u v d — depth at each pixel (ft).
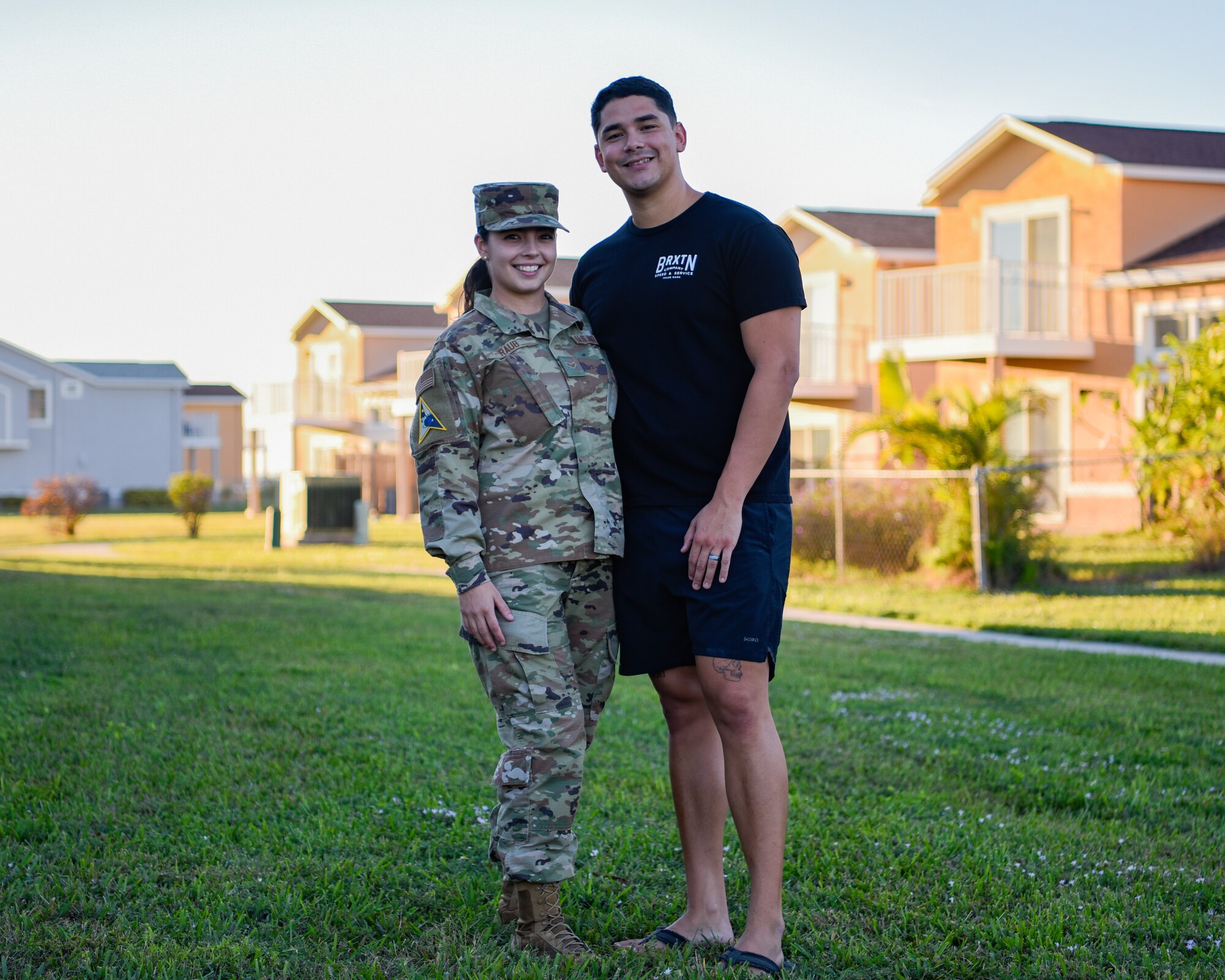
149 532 90.22
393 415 115.85
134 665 24.43
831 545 49.11
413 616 34.04
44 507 86.48
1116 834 13.51
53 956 9.80
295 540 73.00
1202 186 59.93
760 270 9.84
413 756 16.67
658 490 10.26
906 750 17.58
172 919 10.60
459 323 10.19
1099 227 59.41
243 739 17.74
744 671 9.87
